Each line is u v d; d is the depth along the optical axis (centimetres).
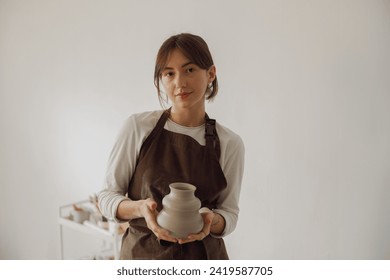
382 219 167
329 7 165
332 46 166
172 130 110
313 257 179
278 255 185
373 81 162
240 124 186
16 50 262
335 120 168
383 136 163
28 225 279
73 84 240
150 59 207
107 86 226
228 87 187
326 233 176
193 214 95
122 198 103
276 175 182
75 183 251
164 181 106
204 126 114
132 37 212
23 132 269
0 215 291
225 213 112
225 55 186
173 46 100
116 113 225
